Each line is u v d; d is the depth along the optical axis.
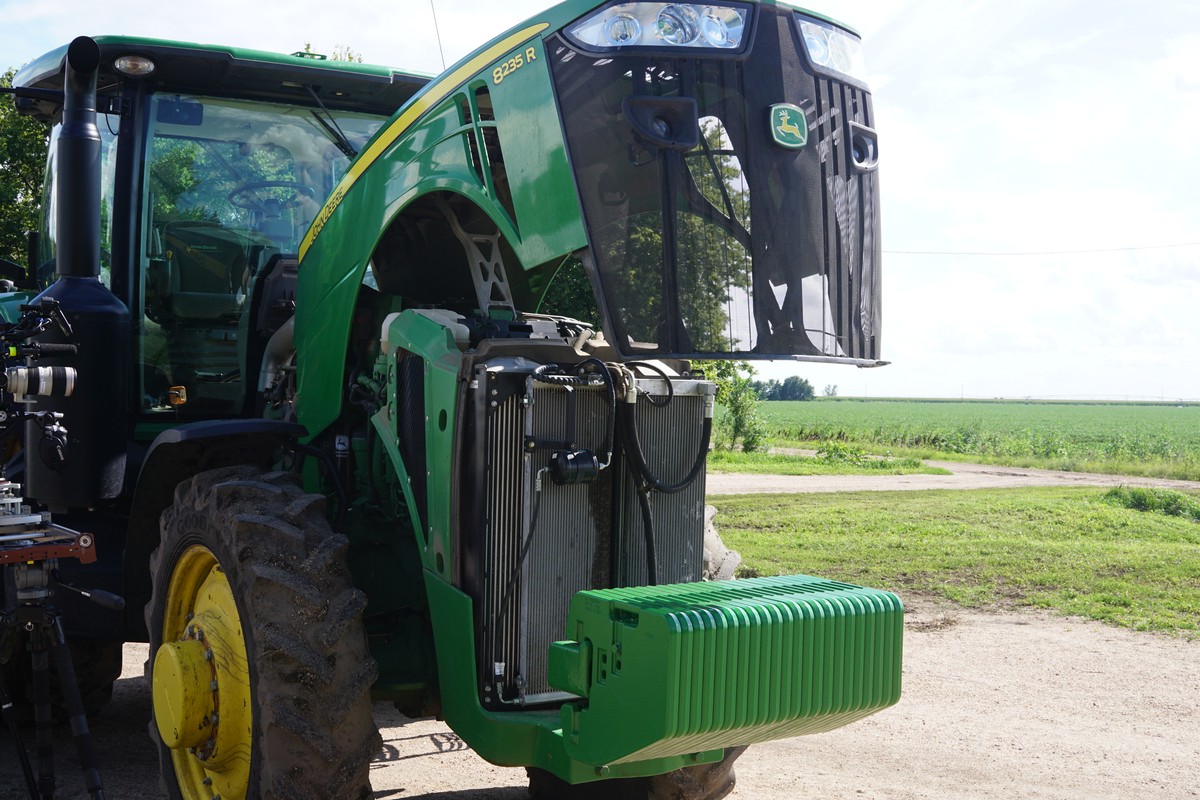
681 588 3.15
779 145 3.29
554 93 3.25
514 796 4.50
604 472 3.44
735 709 2.82
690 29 3.23
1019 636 8.11
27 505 4.43
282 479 3.71
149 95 5.16
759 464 26.30
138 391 5.08
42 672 3.54
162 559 3.90
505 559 3.29
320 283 4.23
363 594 3.37
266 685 3.21
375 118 5.64
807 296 3.34
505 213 3.43
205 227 5.23
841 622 3.00
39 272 6.12
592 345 3.57
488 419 3.25
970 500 16.75
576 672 2.97
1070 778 5.06
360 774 3.22
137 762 4.83
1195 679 6.94
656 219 3.16
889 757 5.32
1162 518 14.53
